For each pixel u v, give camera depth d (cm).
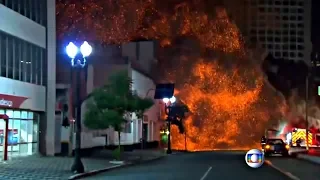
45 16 7088
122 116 6444
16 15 6138
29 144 6619
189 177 4147
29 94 6425
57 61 7825
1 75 5728
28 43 6500
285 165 5984
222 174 4484
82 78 8062
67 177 3984
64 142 7162
